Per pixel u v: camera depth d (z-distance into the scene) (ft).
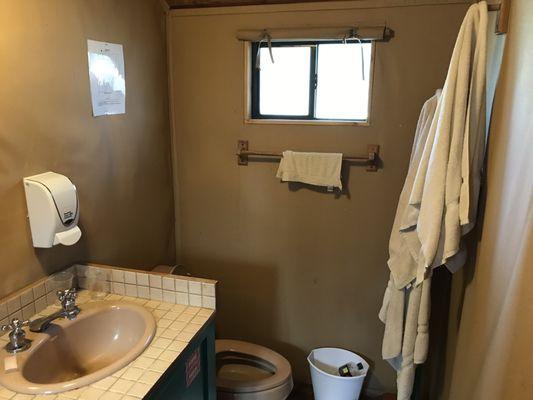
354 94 6.86
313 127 6.87
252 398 6.29
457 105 4.25
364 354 7.65
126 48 5.95
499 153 4.09
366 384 7.77
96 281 5.21
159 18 6.79
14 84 4.19
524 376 2.97
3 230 4.22
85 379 3.58
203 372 4.82
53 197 4.33
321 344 7.80
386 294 5.68
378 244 7.07
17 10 4.17
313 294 7.59
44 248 4.75
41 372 4.06
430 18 6.07
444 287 6.36
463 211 4.29
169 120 7.36
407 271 5.25
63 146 4.89
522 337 3.03
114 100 5.76
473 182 4.42
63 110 4.85
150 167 6.84
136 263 6.63
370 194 6.91
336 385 6.81
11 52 4.14
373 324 7.45
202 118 7.30
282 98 7.17
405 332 5.36
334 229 7.20
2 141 4.11
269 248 7.58
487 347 3.96
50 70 4.62
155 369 3.80
